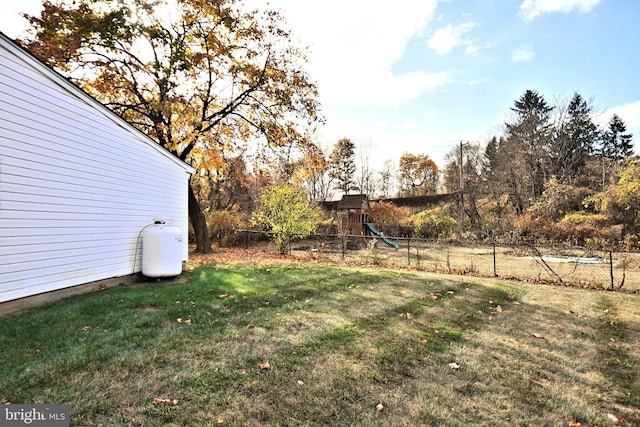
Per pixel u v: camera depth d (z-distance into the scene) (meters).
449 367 3.35
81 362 3.08
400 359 3.48
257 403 2.57
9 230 4.37
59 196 5.15
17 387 2.60
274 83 13.46
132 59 11.45
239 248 16.36
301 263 10.58
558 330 4.57
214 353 3.43
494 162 32.66
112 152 6.32
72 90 5.35
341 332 4.18
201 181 21.41
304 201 15.91
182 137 12.45
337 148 40.75
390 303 5.66
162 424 2.26
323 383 2.92
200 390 2.72
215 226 17.39
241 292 6.05
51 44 9.59
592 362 3.58
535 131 29.23
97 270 5.96
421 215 24.27
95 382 2.75
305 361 3.34
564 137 28.98
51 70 4.91
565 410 2.66
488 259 13.16
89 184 5.77
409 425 2.38
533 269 10.48
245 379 2.93
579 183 26.06
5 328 3.79
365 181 43.09
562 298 6.42
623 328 4.69
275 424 2.33
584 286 7.75
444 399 2.76
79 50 10.41
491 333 4.40
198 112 12.88
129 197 6.82
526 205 25.62
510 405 2.71
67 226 5.31
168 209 8.23
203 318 4.54
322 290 6.48
